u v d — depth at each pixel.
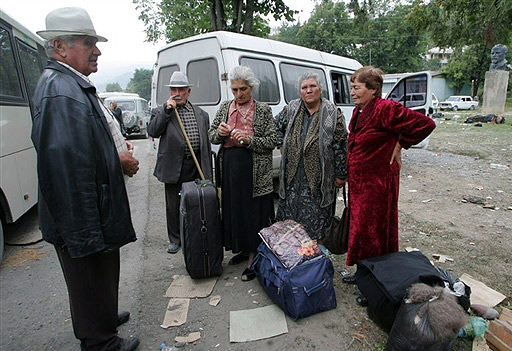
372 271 2.20
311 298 2.29
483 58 37.94
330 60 5.95
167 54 4.93
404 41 41.09
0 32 3.70
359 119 2.39
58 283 2.96
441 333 1.66
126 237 1.79
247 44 4.41
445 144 10.21
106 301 1.88
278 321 2.30
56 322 2.41
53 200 1.51
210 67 4.29
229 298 2.60
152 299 2.62
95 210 1.59
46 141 1.48
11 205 3.49
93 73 1.79
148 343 2.14
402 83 7.43
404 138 2.21
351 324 2.27
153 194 5.86
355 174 2.42
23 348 2.15
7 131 3.53
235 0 10.19
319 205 2.79
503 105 16.66
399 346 1.81
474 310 2.29
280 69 4.84
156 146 5.88
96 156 1.63
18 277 3.07
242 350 2.06
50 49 1.64
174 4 13.66
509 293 2.62
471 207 4.74
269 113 2.81
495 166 7.20
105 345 1.91
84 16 1.64
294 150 2.78
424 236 3.74
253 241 2.84
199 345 2.12
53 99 1.50
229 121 2.75
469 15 11.70
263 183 2.79
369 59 42.62
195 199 2.63
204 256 2.72
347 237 2.68
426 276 2.04
